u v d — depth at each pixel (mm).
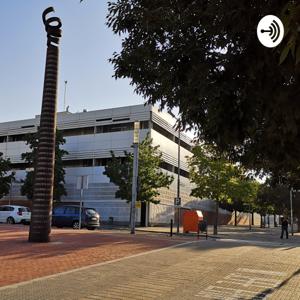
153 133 52281
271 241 29688
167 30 4660
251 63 3973
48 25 17875
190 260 14734
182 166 62656
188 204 64500
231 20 3930
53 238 19141
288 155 5465
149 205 50250
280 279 11586
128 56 5070
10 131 63969
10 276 10500
